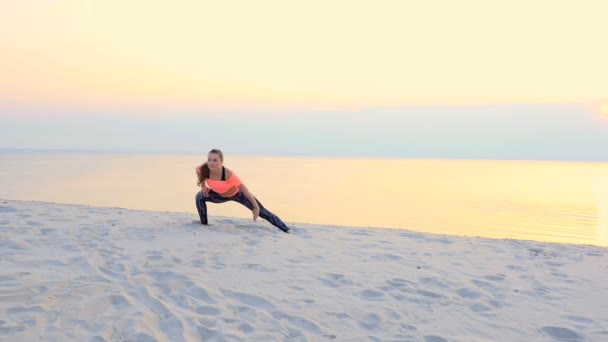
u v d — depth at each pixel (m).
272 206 31.31
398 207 32.38
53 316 3.31
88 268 4.45
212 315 3.50
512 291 4.51
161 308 3.55
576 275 5.15
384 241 6.78
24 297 3.61
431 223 23.50
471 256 6.00
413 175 100.75
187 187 46.94
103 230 6.22
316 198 38.88
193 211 26.22
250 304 3.82
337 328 3.44
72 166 110.50
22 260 4.56
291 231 7.21
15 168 93.81
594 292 4.54
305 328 3.41
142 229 6.48
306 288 4.33
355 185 60.50
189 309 3.58
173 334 3.14
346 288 4.41
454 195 45.97
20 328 3.09
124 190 42.19
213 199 7.02
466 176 101.31
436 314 3.84
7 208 7.34
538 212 29.73
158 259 4.94
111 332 3.11
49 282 3.96
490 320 3.75
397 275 4.93
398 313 3.80
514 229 21.28
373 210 30.02
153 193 39.16
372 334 3.37
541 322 3.72
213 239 6.17
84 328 3.14
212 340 3.10
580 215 28.06
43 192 38.16
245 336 3.18
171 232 6.42
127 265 4.62
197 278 4.34
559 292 4.52
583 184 74.19
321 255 5.66
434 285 4.65
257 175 84.69
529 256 6.07
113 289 3.88
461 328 3.56
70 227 6.23
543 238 18.17
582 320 3.80
